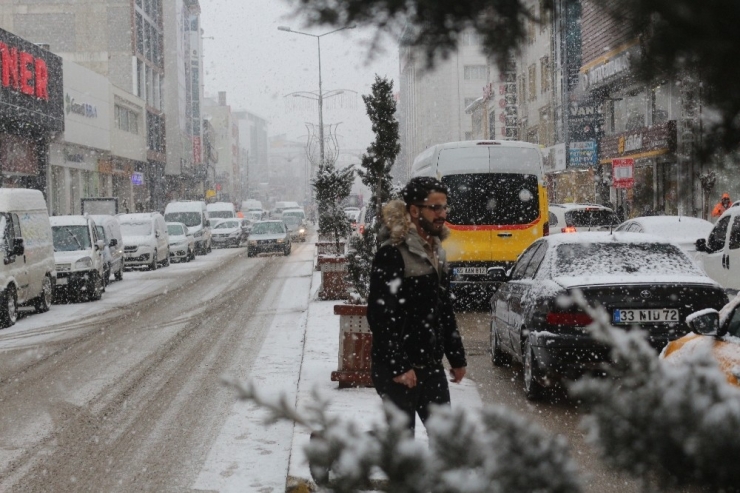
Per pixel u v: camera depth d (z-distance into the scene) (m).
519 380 9.87
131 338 14.77
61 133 46.50
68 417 8.66
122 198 64.75
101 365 11.96
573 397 1.75
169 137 86.31
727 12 1.51
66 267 21.73
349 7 1.79
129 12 64.69
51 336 15.48
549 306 8.22
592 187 39.69
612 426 1.68
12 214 18.06
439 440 1.61
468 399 8.70
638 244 9.19
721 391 1.67
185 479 6.35
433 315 4.67
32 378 11.08
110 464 6.84
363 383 8.75
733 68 1.57
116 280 30.08
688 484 1.65
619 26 1.64
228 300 21.22
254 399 1.81
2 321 16.94
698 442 1.59
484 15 1.82
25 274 18.30
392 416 1.67
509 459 1.58
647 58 1.62
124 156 61.16
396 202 4.71
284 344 13.34
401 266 4.59
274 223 45.22
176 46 86.62
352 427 1.70
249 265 36.66
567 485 1.57
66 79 47.53
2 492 6.16
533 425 1.64
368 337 8.84
